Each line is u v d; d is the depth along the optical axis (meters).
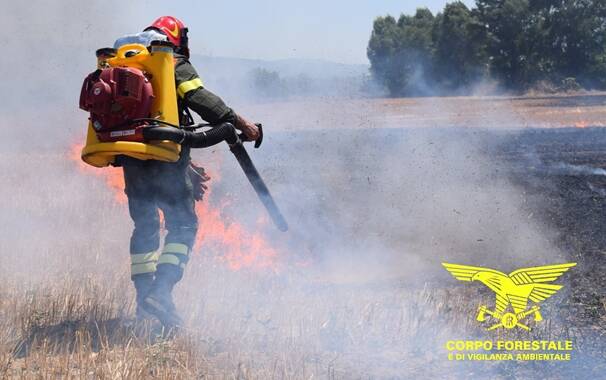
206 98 4.42
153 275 4.42
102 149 4.22
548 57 77.69
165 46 4.27
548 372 3.99
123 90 4.11
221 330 4.42
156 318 4.51
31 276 5.47
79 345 4.01
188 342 4.10
